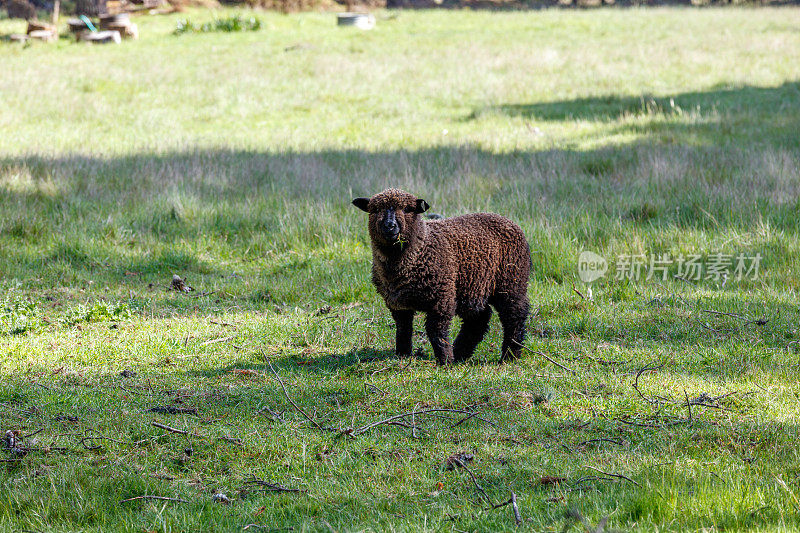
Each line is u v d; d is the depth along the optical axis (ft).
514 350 27.02
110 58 104.83
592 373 25.39
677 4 180.55
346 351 27.84
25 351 27.27
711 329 29.68
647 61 100.27
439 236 24.79
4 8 156.97
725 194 44.21
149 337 29.17
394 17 148.05
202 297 34.71
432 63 101.96
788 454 19.12
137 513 17.20
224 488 18.28
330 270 37.37
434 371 25.26
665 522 15.80
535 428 21.11
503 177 50.26
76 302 33.47
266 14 146.20
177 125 73.10
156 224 43.29
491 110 77.71
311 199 45.73
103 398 23.20
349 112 79.30
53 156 55.31
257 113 78.74
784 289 34.42
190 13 145.48
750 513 16.12
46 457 19.54
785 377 24.62
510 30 131.95
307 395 23.62
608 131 67.46
